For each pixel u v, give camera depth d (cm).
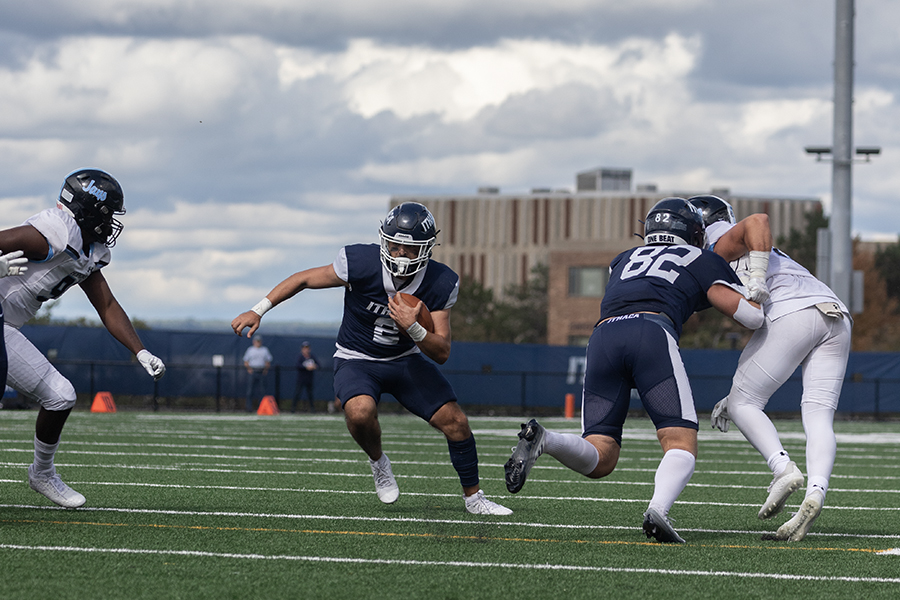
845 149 6191
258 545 1384
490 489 2203
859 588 1181
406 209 1638
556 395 6875
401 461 2836
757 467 2958
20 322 1606
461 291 13975
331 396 6531
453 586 1155
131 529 1495
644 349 1443
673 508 1936
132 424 4434
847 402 7025
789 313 1588
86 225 1585
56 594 1086
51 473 1689
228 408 6406
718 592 1148
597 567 1277
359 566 1255
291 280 1684
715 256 1523
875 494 2258
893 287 14812
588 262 12469
